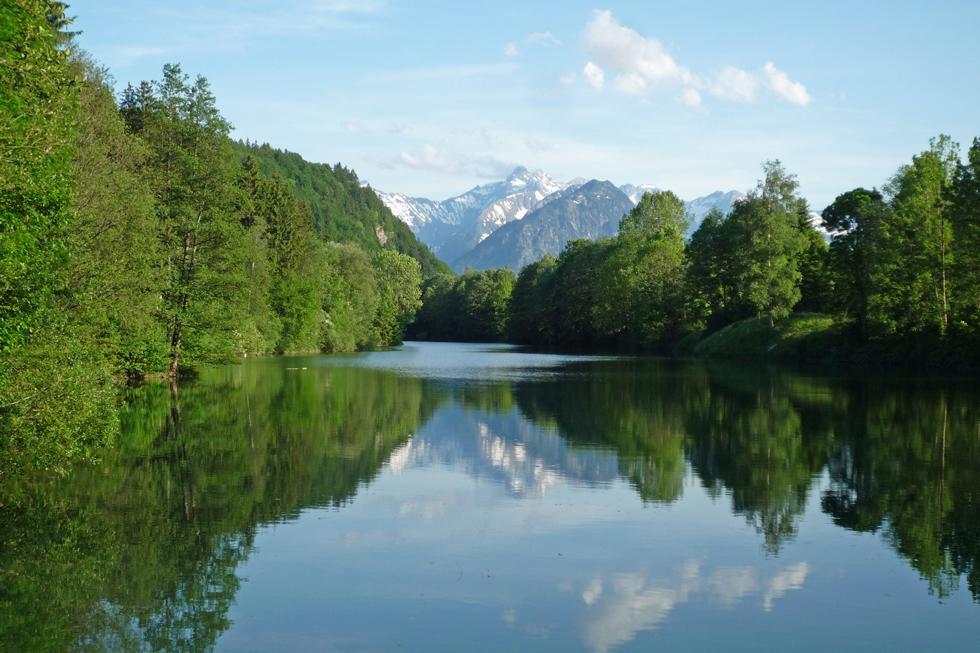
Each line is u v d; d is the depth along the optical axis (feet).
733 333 270.46
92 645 33.32
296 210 302.45
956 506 56.65
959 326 187.52
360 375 182.70
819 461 73.67
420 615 36.42
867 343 214.90
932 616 36.60
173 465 70.33
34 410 55.77
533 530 50.47
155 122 157.48
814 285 288.51
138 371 147.54
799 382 155.94
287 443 82.69
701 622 35.88
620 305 339.98
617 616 36.45
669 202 366.02
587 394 135.95
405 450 79.41
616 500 58.65
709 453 77.82
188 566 43.11
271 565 43.32
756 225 258.78
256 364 225.35
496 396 132.36
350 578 41.29
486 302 529.86
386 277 455.22
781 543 47.80
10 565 43.27
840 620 36.09
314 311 295.69
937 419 100.32
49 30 45.50
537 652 32.63
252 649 32.91
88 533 49.16
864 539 48.60
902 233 197.16
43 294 51.31
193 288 154.61
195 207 155.12
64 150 48.62
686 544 47.57
